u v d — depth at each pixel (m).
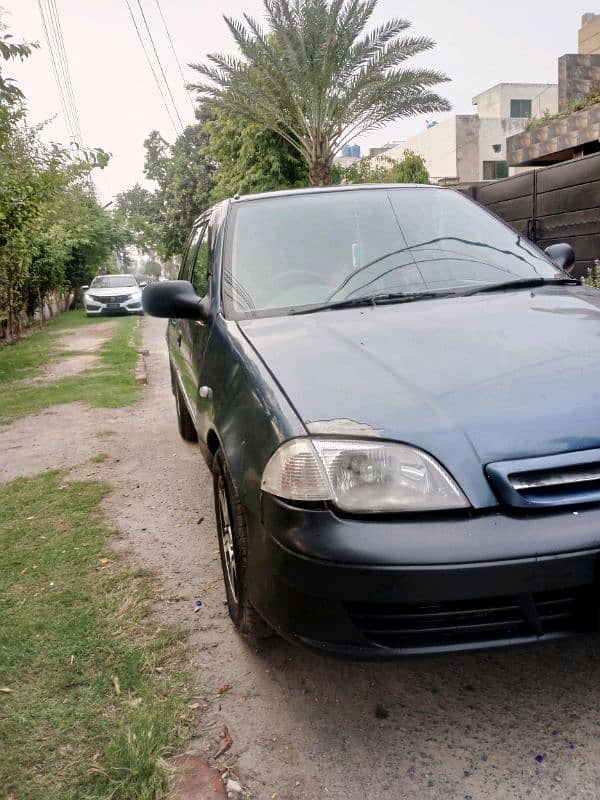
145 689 2.45
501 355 2.31
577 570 1.87
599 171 8.85
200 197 37.81
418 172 31.17
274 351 2.52
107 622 2.92
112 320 20.52
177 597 3.15
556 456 1.92
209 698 2.41
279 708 2.35
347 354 2.40
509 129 42.69
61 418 7.03
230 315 3.03
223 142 23.58
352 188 3.74
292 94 17.41
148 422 6.71
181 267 5.32
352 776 2.04
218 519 3.01
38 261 16.81
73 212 23.55
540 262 3.42
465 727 2.21
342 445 1.98
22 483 4.94
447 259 3.28
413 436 1.97
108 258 30.84
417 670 2.52
